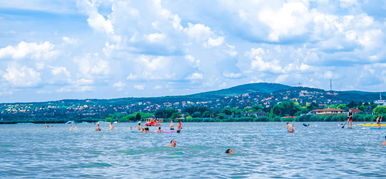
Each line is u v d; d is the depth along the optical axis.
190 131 108.56
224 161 34.31
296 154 39.53
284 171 28.61
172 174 27.70
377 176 26.23
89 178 26.42
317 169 29.36
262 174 27.41
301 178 25.81
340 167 30.22
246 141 59.78
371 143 52.66
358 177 25.95
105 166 31.86
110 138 71.56
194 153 41.06
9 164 33.47
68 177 26.84
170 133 92.88
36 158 37.88
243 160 34.94
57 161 35.31
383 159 34.66
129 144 54.69
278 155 38.75
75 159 36.78
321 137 68.50
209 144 53.75
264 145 51.22
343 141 57.16
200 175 27.22
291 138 66.38
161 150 44.69
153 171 29.05
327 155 38.28
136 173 28.27
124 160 35.59
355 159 34.88
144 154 40.47
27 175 27.75
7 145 55.91
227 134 85.81
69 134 96.44
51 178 26.50
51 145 55.31
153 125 183.75
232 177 26.38
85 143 58.78
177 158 36.72
